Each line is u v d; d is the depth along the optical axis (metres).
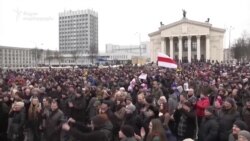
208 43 113.31
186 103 11.09
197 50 114.38
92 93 17.00
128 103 11.67
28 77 35.06
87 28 197.88
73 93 15.60
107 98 14.26
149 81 25.19
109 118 10.51
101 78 29.77
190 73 34.75
